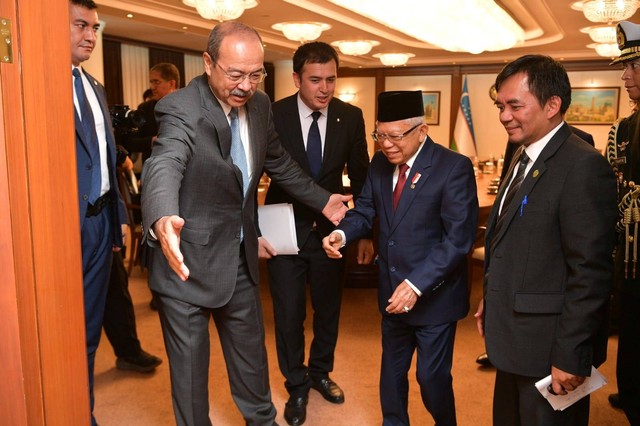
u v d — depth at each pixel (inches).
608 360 124.1
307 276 107.8
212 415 101.3
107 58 366.3
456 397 106.8
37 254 46.1
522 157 63.5
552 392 59.2
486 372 118.3
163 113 69.3
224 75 65.6
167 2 235.3
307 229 96.3
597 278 56.0
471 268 155.4
